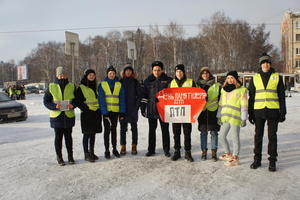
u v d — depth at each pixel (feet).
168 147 19.44
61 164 17.43
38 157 19.45
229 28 152.46
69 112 17.49
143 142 23.70
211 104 17.76
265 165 16.79
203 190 13.24
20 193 13.28
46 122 37.27
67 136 17.79
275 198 12.23
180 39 159.74
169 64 166.61
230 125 16.94
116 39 198.49
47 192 13.34
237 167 16.49
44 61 251.39
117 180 14.75
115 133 19.27
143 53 181.37
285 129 27.86
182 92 18.07
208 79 18.49
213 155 17.95
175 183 14.19
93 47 219.20
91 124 17.94
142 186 13.88
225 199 12.25
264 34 174.70
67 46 38.27
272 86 15.70
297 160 17.46
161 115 18.48
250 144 22.02
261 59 16.14
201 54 192.85
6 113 36.37
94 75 18.26
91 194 13.05
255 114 16.17
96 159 18.66
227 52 151.64
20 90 97.55
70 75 203.41
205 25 160.25
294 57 188.96
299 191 12.89
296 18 188.24
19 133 29.17
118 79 19.66
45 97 17.24
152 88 19.01
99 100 18.37
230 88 16.89
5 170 16.65
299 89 110.11
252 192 12.89
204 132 18.07
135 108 19.67
